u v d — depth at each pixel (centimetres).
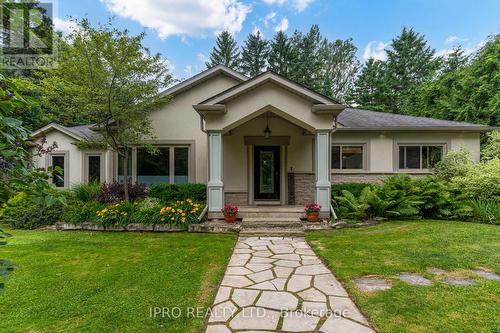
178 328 295
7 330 293
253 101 829
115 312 328
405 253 537
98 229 790
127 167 1070
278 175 1121
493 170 909
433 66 2702
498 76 1644
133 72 910
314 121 833
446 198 850
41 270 471
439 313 315
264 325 300
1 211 200
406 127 1127
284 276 443
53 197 194
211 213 828
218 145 834
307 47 3706
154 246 621
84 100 871
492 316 307
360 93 3403
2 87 178
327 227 773
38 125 1365
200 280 423
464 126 1127
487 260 490
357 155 1172
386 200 849
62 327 298
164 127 1114
